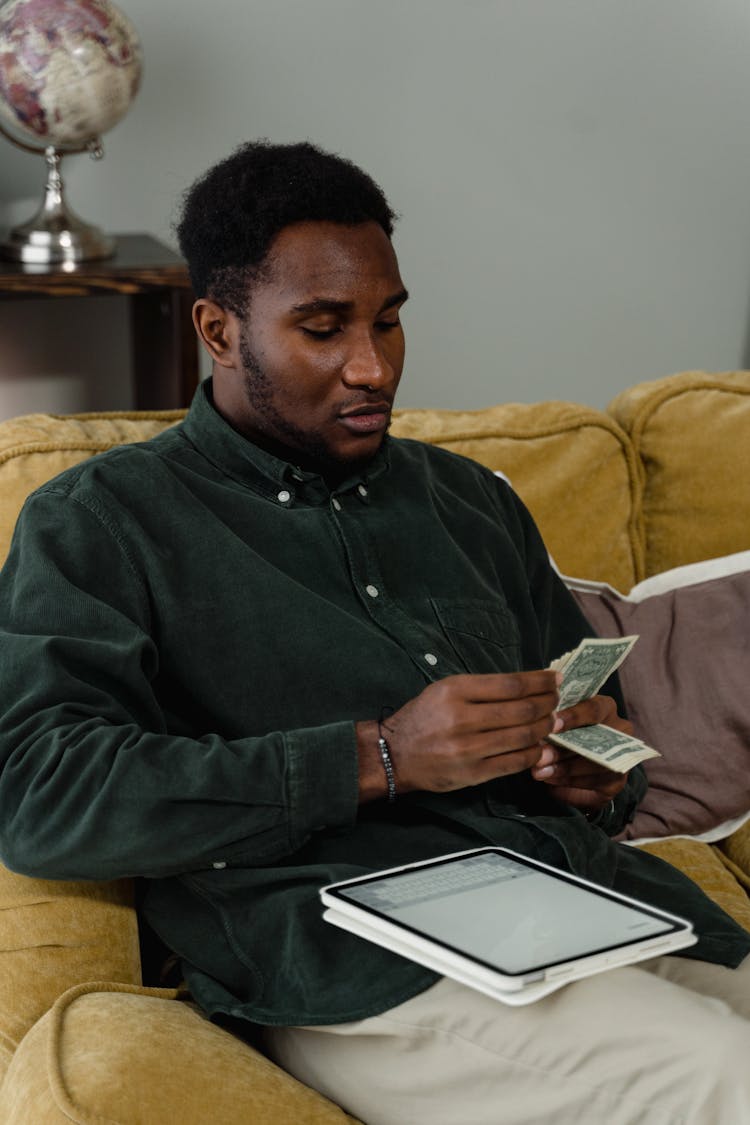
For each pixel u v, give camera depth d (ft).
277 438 4.48
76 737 3.77
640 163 10.88
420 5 9.88
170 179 9.67
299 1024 3.69
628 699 5.62
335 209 4.28
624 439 6.15
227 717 4.18
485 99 10.28
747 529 6.19
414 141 10.20
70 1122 3.22
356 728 3.94
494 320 10.91
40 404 9.95
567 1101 3.44
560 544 5.94
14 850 3.80
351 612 4.45
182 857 3.76
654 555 6.24
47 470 5.01
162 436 4.66
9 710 3.91
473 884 3.70
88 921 4.04
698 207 11.18
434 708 3.85
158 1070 3.42
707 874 5.27
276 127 9.83
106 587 4.10
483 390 11.09
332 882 3.90
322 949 3.81
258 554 4.34
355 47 9.83
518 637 4.92
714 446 6.17
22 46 7.81
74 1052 3.46
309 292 4.22
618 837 5.44
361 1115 3.78
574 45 10.38
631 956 3.36
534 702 3.90
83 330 9.89
